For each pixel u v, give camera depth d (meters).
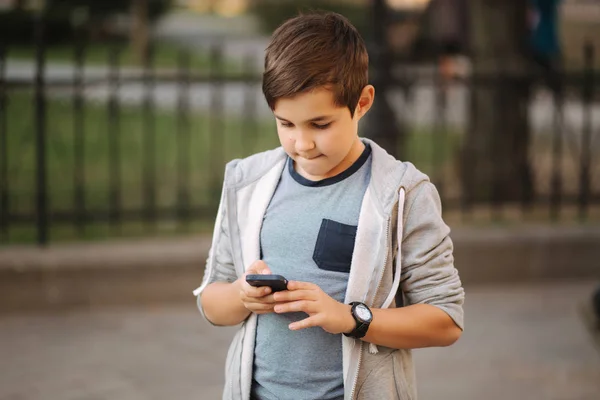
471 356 4.92
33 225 7.00
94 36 20.88
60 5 20.12
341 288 2.03
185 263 5.71
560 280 6.30
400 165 2.08
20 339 5.08
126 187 8.34
